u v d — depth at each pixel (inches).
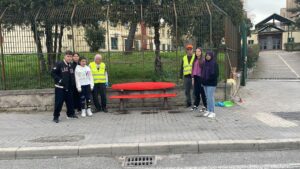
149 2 473.1
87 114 390.0
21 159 250.1
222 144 251.0
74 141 272.5
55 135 297.6
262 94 486.3
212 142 252.5
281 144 251.0
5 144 270.1
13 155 252.5
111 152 252.2
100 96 415.8
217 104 413.7
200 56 379.2
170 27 484.4
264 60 1193.4
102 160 240.7
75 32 478.6
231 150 250.8
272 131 284.5
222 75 457.1
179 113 383.2
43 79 448.1
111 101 423.8
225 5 759.1
